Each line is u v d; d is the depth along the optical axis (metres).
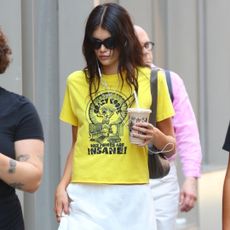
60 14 13.10
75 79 8.76
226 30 21.52
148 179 8.62
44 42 12.86
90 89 8.62
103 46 8.42
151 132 8.30
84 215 8.54
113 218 8.46
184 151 10.38
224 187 7.93
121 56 8.52
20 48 12.15
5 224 7.07
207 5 20.80
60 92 13.09
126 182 8.43
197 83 20.03
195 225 18.61
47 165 13.03
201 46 20.53
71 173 9.01
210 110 21.17
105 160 8.46
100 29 8.42
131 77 8.52
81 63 13.16
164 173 8.81
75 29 13.20
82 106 8.65
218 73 21.34
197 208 18.73
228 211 7.87
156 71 8.68
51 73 12.98
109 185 8.46
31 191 7.21
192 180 10.36
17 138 7.20
